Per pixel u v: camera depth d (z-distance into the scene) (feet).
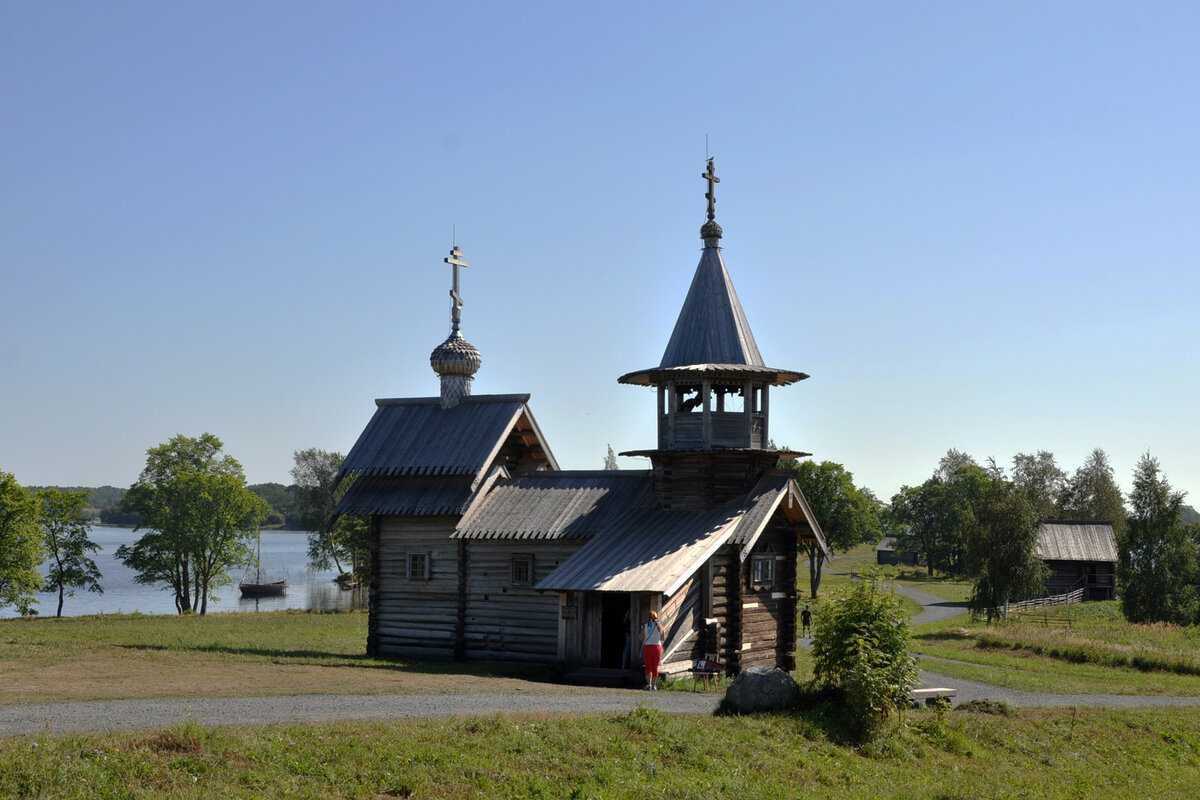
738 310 106.73
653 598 87.92
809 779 53.01
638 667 88.74
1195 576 270.67
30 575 222.48
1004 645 150.92
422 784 42.27
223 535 258.37
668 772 49.29
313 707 56.29
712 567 95.50
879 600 64.18
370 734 47.19
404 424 119.14
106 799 36.70
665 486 102.47
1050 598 282.77
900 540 496.64
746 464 101.91
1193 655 129.59
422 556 111.14
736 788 48.78
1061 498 440.86
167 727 46.50
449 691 66.80
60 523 247.09
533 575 104.53
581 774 46.83
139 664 79.30
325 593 370.32
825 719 62.28
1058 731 73.31
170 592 376.48
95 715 50.90
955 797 53.72
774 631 104.53
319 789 40.45
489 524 106.42
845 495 308.19
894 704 63.05
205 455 264.52
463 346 120.88
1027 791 57.82
